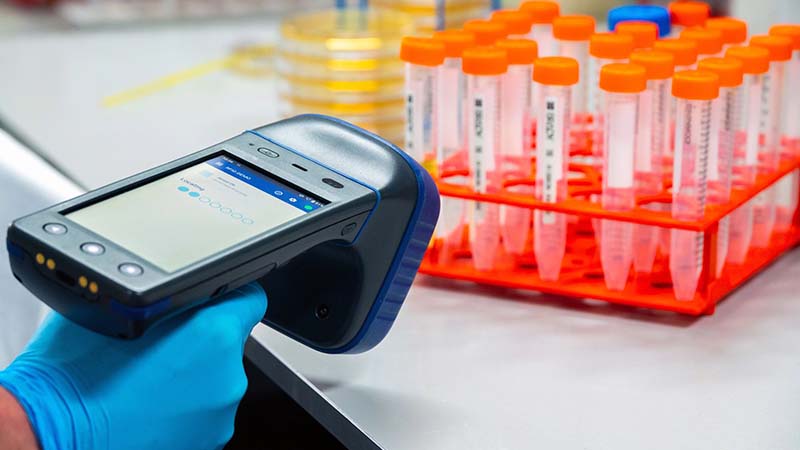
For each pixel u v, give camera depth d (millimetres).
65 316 812
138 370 851
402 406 950
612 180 1094
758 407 929
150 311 752
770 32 1251
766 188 1178
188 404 863
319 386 987
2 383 865
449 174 1220
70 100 2014
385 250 931
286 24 1738
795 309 1119
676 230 1074
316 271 957
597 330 1084
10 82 2148
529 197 1151
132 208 873
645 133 1150
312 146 976
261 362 1085
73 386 856
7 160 1388
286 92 1786
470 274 1184
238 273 813
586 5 2131
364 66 1593
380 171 931
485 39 1251
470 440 895
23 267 812
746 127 1150
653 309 1127
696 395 952
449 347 1056
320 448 1290
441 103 1205
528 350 1045
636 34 1235
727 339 1056
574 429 903
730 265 1182
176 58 2324
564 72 1085
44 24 2678
